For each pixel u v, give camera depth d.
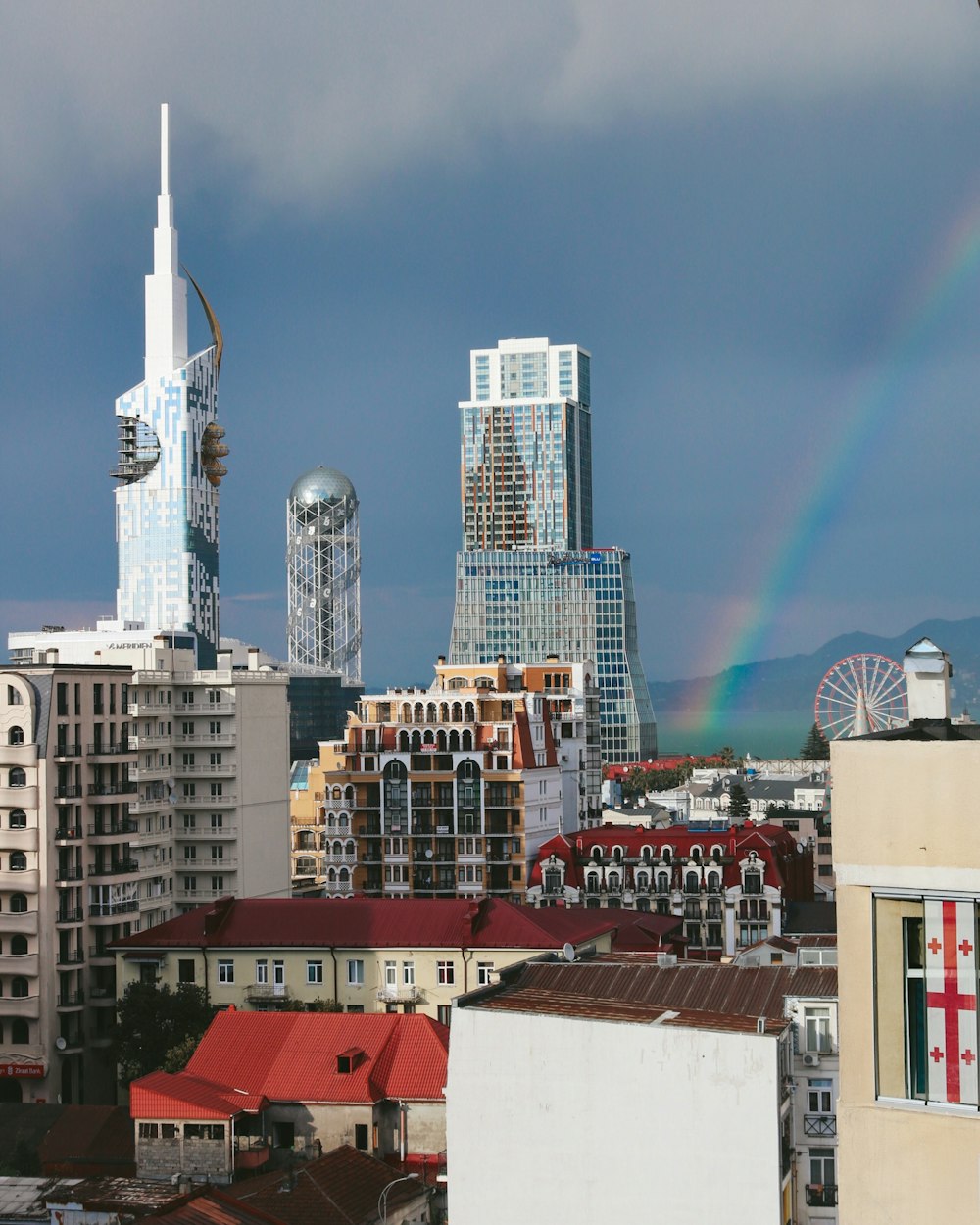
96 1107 142.25
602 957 108.00
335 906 172.38
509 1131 58.84
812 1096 87.62
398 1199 108.88
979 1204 29.62
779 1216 55.31
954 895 30.27
